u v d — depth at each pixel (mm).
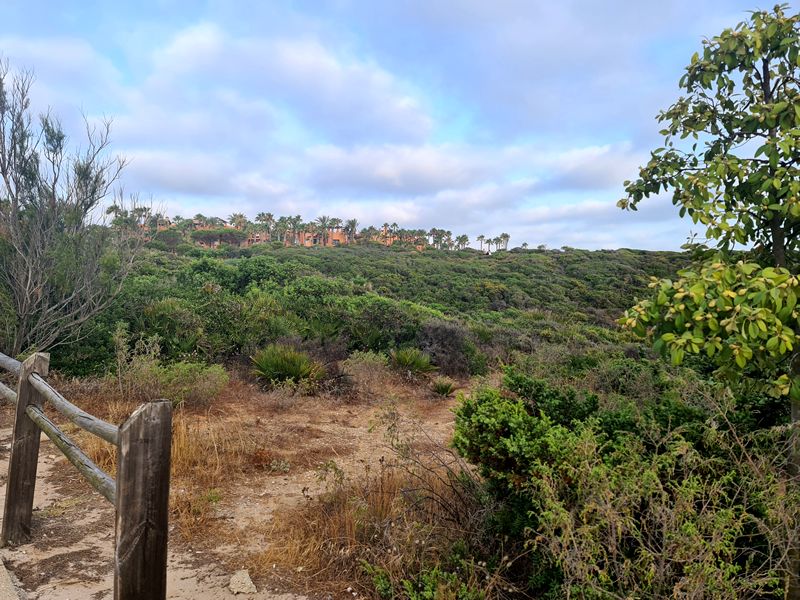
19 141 6934
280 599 2762
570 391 3158
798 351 2281
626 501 2129
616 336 15859
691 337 2041
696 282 2117
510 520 2795
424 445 5559
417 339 11688
